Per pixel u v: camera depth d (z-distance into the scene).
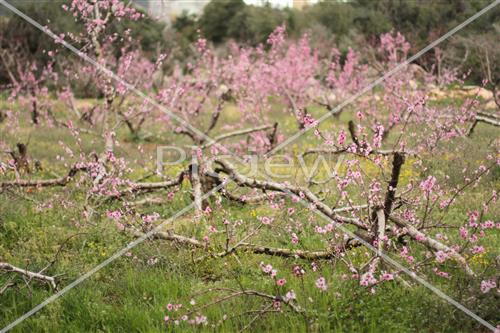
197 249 8.21
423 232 7.89
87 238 8.94
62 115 24.39
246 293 6.36
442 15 33.41
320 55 34.28
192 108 21.92
